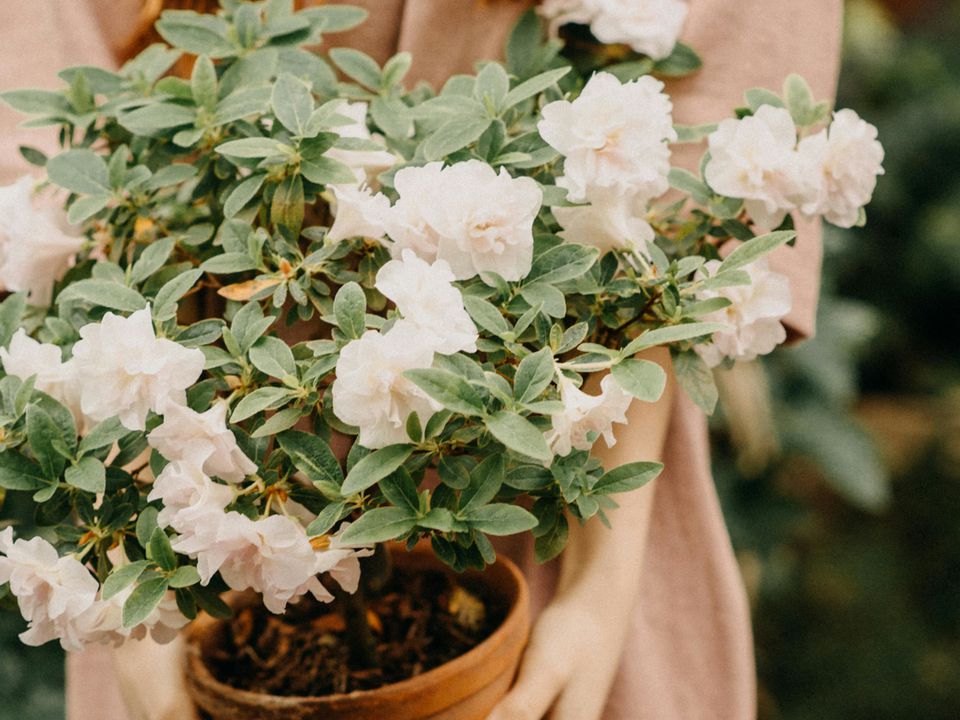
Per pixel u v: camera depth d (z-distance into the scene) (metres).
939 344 3.94
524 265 0.80
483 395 0.75
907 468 3.41
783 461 2.23
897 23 4.37
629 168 0.82
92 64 1.06
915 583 3.16
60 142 0.93
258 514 0.81
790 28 1.02
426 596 0.98
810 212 0.88
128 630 0.78
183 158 0.97
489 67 0.85
